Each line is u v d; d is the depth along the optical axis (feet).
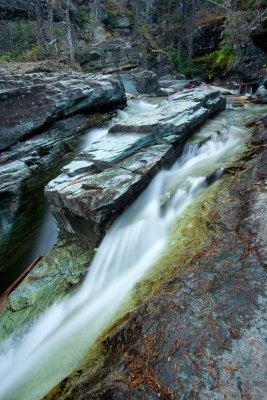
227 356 6.82
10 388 11.10
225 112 32.32
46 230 25.81
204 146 22.53
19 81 31.73
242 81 76.74
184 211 15.12
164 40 101.04
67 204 17.06
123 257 15.28
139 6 104.53
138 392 6.51
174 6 105.60
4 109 26.04
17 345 13.96
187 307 8.25
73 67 67.67
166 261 11.98
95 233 16.85
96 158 19.52
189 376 6.59
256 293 8.22
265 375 6.32
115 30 100.53
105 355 8.54
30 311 15.15
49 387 9.21
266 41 31.01
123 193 16.30
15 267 22.61
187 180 18.22
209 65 86.99
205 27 90.48
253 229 10.84
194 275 9.42
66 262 17.24
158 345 7.47
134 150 20.67
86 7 94.17
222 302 8.14
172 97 32.09
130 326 8.50
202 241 11.90
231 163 18.56
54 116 28.91
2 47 74.02
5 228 23.09
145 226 15.88
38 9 70.90
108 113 37.11
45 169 26.84
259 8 33.63
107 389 6.79
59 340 11.80
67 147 29.68
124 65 79.15
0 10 78.02
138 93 59.98
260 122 25.53
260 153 18.37
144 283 11.18
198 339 7.33
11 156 25.36
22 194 24.31
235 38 40.70
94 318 11.68
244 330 7.30
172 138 21.30
